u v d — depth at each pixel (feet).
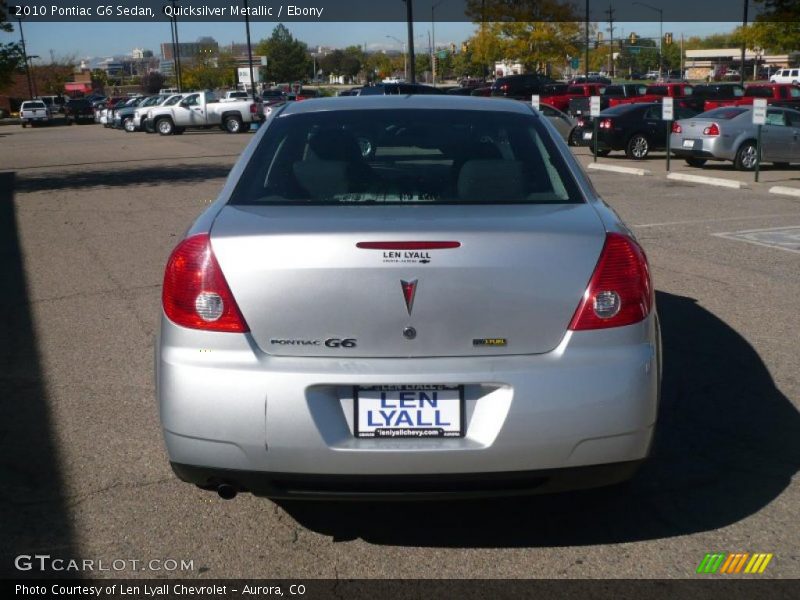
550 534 11.73
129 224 38.83
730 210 40.75
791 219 37.50
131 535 11.74
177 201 47.19
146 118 133.59
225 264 10.03
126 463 13.94
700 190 49.73
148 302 24.25
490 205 11.43
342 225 10.21
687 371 17.93
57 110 237.86
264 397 9.78
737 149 61.93
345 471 9.87
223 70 350.43
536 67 189.47
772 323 21.18
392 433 9.93
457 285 9.87
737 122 62.18
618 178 57.41
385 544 11.51
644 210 40.96
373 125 13.24
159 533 11.80
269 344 10.00
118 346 20.24
